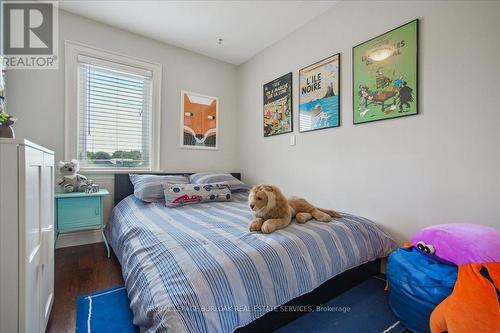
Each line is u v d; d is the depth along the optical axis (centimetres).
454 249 115
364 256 153
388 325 126
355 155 203
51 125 225
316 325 125
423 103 161
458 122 146
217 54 315
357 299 148
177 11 228
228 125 342
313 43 238
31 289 87
